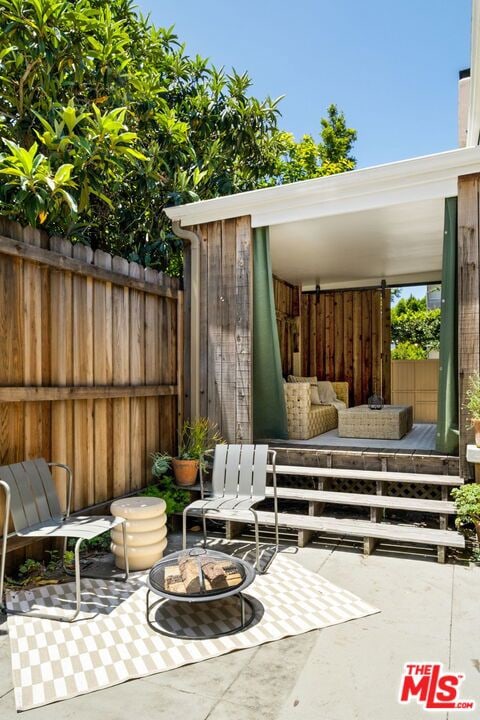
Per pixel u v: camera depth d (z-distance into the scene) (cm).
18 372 330
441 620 274
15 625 268
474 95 578
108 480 419
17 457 331
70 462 377
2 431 320
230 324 504
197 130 720
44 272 355
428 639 253
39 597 302
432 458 429
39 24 405
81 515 379
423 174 423
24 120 454
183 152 655
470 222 408
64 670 227
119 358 435
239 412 498
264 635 257
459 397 411
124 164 565
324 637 256
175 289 518
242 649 244
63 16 419
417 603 295
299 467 471
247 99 744
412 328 1689
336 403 750
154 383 485
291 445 509
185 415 525
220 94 734
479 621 273
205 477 499
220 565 275
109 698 207
